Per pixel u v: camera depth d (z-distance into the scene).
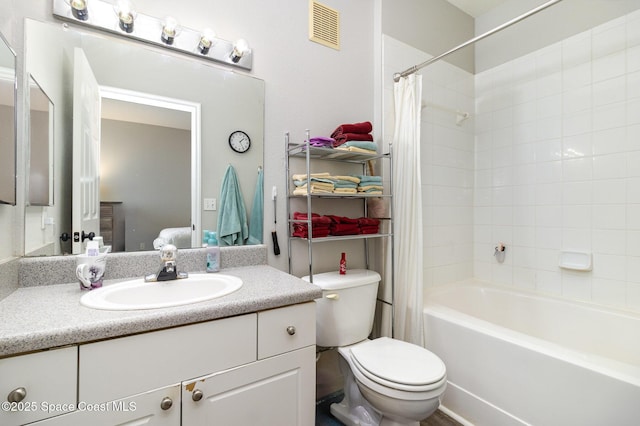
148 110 1.32
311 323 1.09
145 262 1.28
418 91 1.87
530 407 1.30
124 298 1.05
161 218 1.34
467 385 1.55
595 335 1.74
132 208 1.28
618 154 1.77
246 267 1.48
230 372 0.91
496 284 2.34
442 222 2.31
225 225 1.48
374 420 1.39
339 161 1.88
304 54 1.73
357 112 1.94
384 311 1.92
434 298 2.09
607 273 1.81
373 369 1.22
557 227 2.03
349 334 1.52
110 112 1.24
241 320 0.93
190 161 1.40
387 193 1.96
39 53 1.10
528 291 2.14
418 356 1.32
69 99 1.16
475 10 2.47
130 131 1.28
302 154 1.71
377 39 2.01
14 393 0.64
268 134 1.60
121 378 0.75
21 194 1.06
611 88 1.79
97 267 1.05
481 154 2.49
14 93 0.99
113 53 1.24
